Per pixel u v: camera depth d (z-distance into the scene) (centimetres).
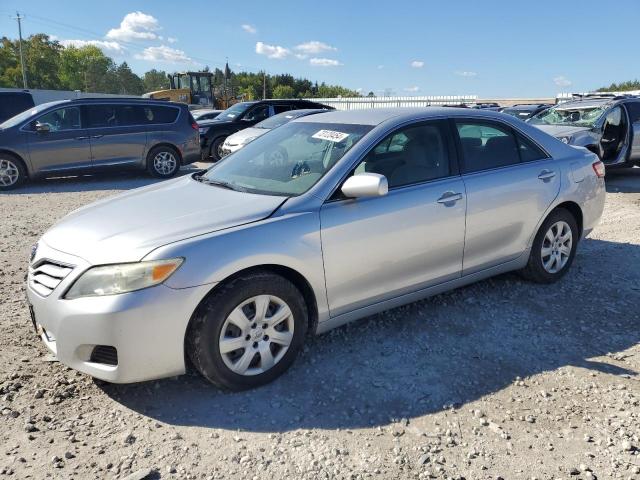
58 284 304
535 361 368
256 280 317
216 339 309
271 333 331
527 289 488
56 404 312
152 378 302
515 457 275
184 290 296
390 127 394
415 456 274
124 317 286
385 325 416
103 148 1162
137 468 262
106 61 10306
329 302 354
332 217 348
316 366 358
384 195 370
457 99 3953
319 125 429
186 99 3325
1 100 1478
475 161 432
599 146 1051
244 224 324
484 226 427
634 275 530
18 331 399
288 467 265
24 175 1092
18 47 8075
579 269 545
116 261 294
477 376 349
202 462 268
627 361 370
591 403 321
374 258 366
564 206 498
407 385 337
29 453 271
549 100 3316
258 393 327
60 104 1127
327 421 301
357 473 262
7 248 625
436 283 411
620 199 931
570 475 263
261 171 402
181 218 329
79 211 379
